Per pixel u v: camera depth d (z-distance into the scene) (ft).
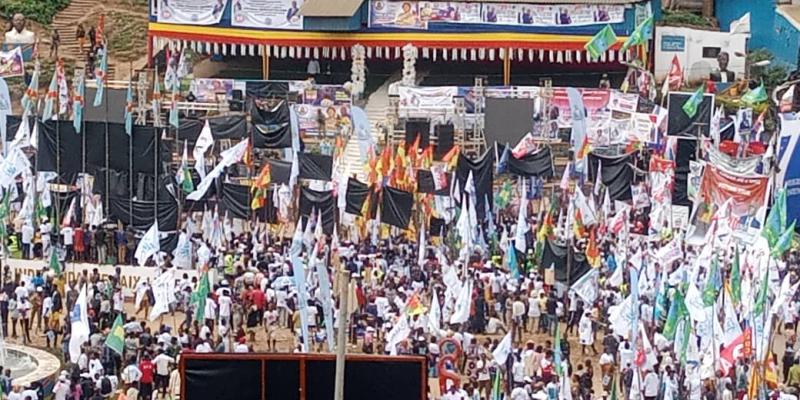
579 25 311.88
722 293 184.75
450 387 176.96
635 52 314.35
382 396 132.46
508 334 182.50
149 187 227.20
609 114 276.21
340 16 311.27
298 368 132.77
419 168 233.76
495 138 251.19
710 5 349.41
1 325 194.29
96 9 355.36
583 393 179.11
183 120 255.91
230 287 208.74
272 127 243.40
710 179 215.31
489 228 227.40
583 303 204.64
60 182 230.07
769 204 231.91
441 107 286.46
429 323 189.47
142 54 342.64
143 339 187.21
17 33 336.90
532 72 327.47
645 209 240.53
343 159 256.52
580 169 237.45
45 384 187.21
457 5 311.88
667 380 169.58
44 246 224.33
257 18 316.19
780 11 337.52
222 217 232.53
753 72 326.85
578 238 219.41
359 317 201.05
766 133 281.13
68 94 268.82
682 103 248.73
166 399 180.14
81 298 181.57
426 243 224.53
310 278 206.90
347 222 230.27
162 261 217.15
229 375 133.08
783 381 186.39
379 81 320.91
